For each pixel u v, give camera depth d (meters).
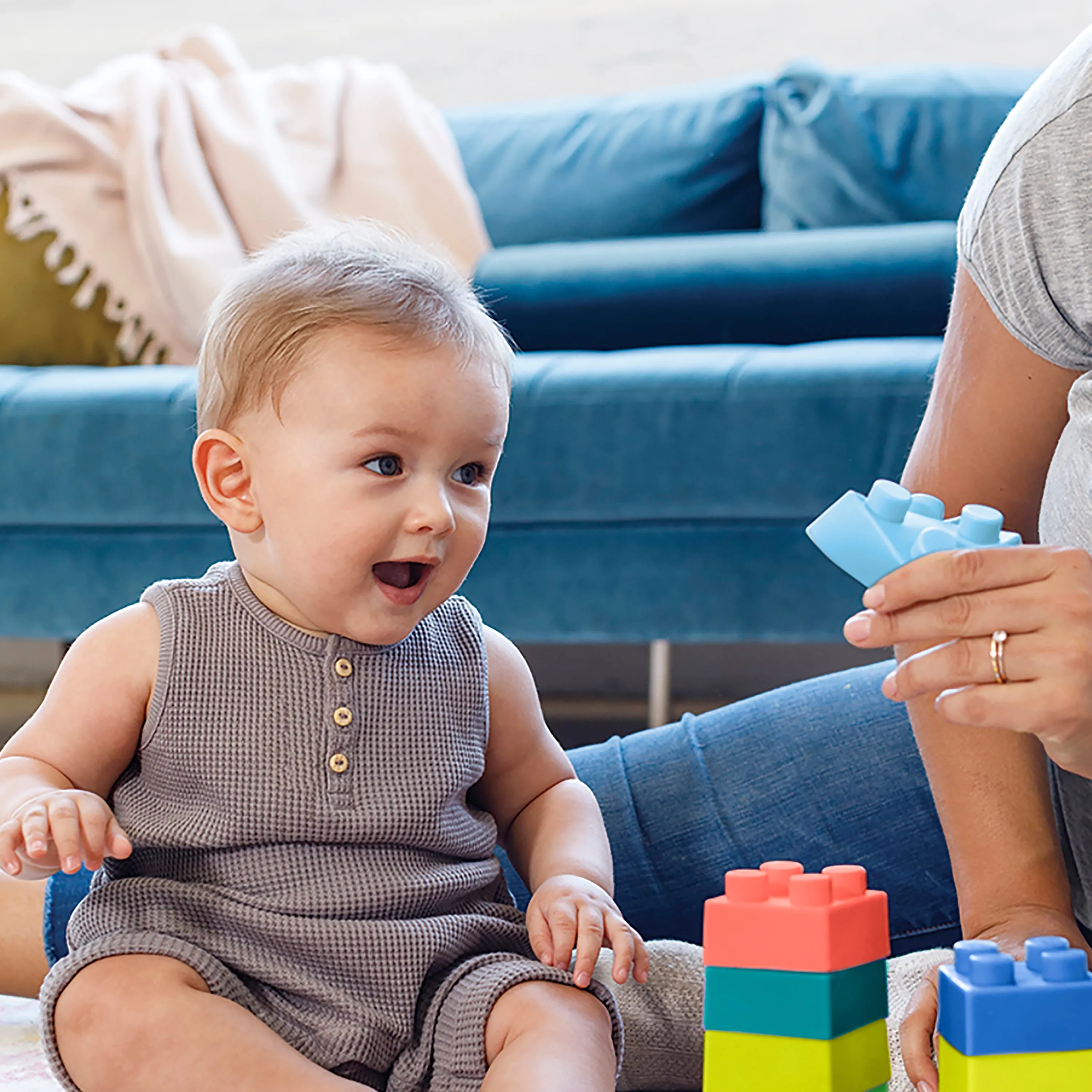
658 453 1.84
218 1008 0.76
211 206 2.25
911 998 0.80
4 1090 0.89
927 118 2.30
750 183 2.44
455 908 0.88
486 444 0.88
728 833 1.16
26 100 2.28
